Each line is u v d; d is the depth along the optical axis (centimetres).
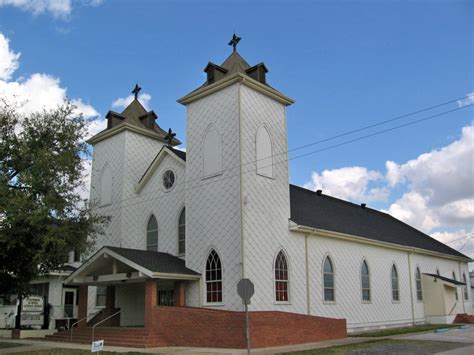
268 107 2867
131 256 2561
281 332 2353
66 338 2741
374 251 3641
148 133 3462
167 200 3081
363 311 3350
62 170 2323
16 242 2153
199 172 2802
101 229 2948
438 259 4631
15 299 3381
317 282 2978
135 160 3381
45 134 2431
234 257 2520
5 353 2134
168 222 3038
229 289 2508
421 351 2030
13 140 2330
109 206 3341
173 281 2683
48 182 2277
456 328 3459
